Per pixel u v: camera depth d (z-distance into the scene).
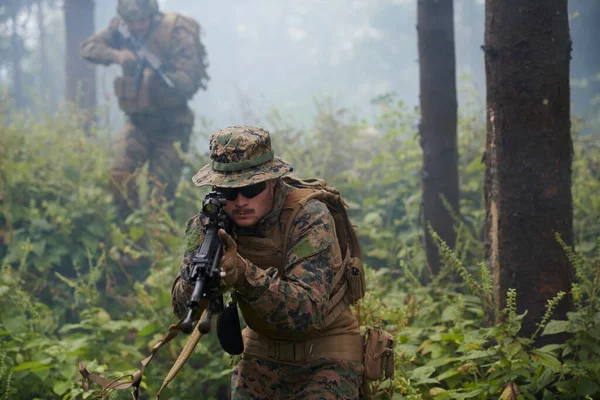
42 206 6.23
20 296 4.46
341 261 2.60
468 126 7.50
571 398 3.13
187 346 2.46
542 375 3.16
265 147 2.39
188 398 4.21
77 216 6.03
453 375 3.45
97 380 2.44
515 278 3.48
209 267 2.10
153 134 7.07
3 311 4.37
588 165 7.21
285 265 2.45
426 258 5.17
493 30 3.46
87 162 6.98
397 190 6.86
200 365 4.47
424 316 4.07
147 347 4.59
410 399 3.04
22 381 3.86
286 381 2.62
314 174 7.29
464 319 4.04
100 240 6.17
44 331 4.52
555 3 3.37
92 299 4.81
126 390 4.08
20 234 5.87
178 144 6.97
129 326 4.48
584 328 3.19
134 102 6.92
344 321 2.62
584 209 5.88
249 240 2.47
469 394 3.14
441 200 5.17
